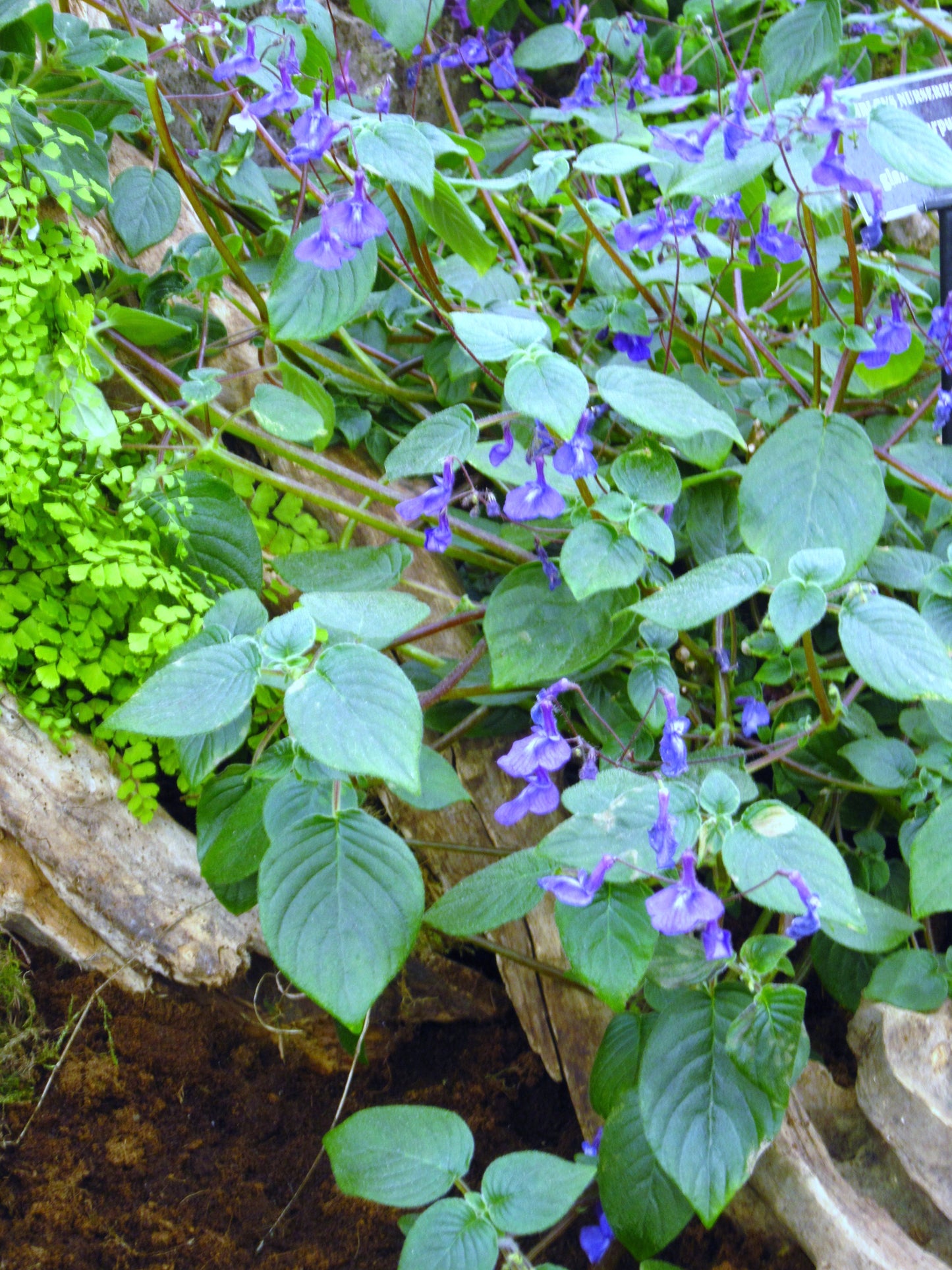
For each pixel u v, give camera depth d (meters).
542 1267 0.47
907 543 0.66
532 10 1.06
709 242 0.63
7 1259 0.56
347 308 0.54
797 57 0.57
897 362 0.62
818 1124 0.58
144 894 0.59
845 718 0.60
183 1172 0.60
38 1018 0.59
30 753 0.57
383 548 0.60
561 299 0.85
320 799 0.48
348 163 0.64
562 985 0.63
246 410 0.60
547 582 0.55
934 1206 0.56
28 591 0.57
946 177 0.50
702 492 0.62
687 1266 0.59
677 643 0.67
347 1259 0.59
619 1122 0.53
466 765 0.66
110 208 0.63
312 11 0.67
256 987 0.63
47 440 0.56
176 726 0.45
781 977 0.65
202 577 0.61
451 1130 0.48
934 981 0.55
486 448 0.56
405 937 0.46
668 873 0.49
